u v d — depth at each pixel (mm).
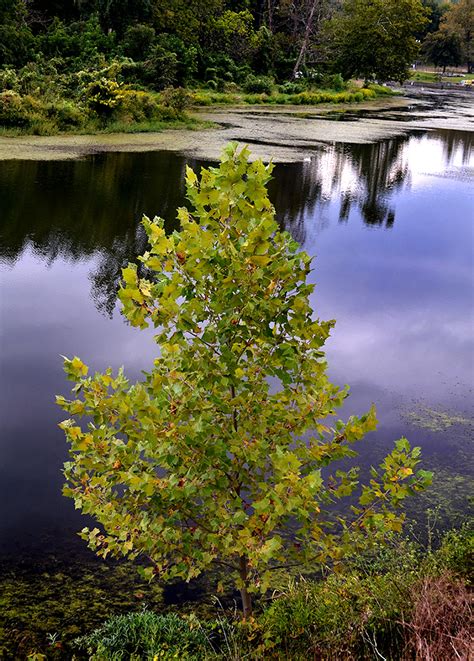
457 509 6727
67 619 5172
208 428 3734
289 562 5781
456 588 4543
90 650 4789
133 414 3811
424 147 31703
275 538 3613
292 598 4875
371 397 9016
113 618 5137
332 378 9492
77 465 3932
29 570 5699
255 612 5203
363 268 14367
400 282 13641
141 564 5824
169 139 28453
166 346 3967
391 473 3957
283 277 3791
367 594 4656
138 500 3930
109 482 3914
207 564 4098
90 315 11031
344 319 11594
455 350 10617
